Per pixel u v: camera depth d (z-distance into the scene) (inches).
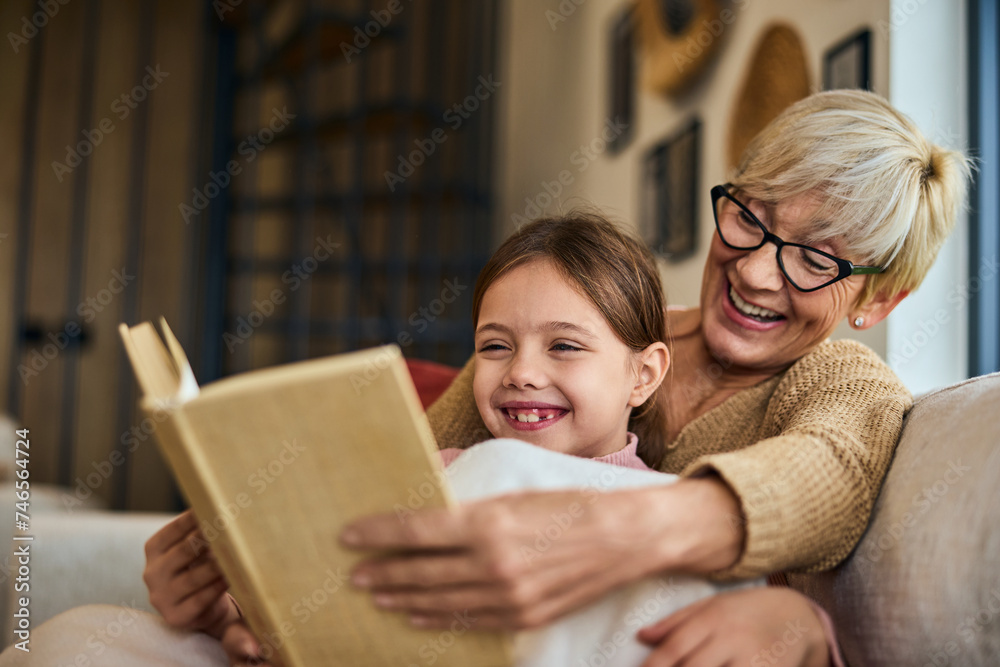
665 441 43.1
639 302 40.6
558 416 37.6
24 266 126.1
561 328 37.3
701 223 90.4
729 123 82.4
